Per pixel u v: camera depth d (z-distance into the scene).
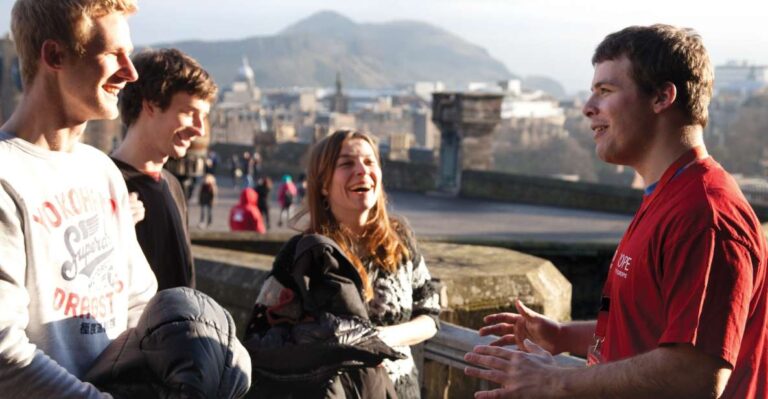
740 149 128.00
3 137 2.22
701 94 2.54
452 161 30.12
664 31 2.55
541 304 5.12
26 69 2.29
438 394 4.07
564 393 2.41
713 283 2.24
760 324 2.36
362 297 3.18
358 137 3.47
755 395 2.37
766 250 2.36
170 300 2.27
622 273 2.51
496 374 2.54
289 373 2.97
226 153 42.50
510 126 149.62
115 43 2.31
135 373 2.20
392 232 3.48
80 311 2.24
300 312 3.07
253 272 5.50
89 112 2.33
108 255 2.39
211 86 3.75
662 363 2.25
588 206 25.59
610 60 2.60
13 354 1.98
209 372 2.16
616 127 2.58
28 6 2.25
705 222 2.28
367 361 3.02
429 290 3.58
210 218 22.67
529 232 20.12
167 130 3.67
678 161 2.50
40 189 2.20
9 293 2.04
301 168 39.62
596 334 2.71
